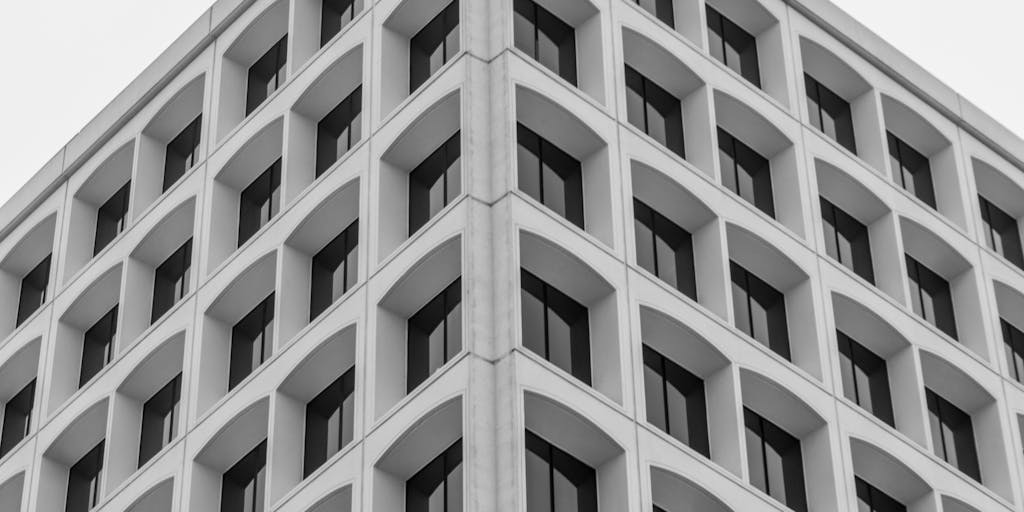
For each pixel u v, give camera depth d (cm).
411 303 4797
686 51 5562
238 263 5456
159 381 5675
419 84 5250
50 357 6106
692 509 4725
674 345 4978
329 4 5859
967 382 5769
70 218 6406
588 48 5284
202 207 5756
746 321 5322
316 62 5606
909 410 5538
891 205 5872
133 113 6366
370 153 5119
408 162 5069
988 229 6438
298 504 4722
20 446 5991
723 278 5159
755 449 5119
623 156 5072
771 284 5453
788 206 5612
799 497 5119
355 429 4669
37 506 5794
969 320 6016
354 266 5181
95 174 6394
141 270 5959
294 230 5262
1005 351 6147
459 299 4709
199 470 5238
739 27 5978
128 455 5609
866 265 5812
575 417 4462
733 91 5634
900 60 6300
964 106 6438
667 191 5203
